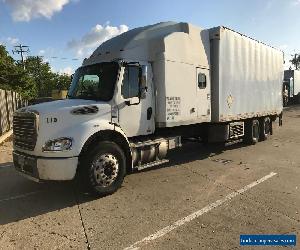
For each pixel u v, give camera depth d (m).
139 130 7.52
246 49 11.66
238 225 5.00
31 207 5.99
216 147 12.20
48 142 5.98
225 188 6.89
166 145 8.26
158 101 7.94
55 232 4.89
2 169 9.11
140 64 7.55
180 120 8.46
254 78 12.34
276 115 14.80
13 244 4.53
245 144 12.64
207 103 9.62
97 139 6.64
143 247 4.36
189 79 8.77
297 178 7.63
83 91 7.43
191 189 6.86
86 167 6.21
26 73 46.19
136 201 6.17
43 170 5.98
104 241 4.56
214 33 9.83
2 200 6.42
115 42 7.72
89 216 5.49
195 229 4.88
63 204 6.11
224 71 10.20
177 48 8.34
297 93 39.66
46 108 6.20
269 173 8.12
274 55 14.25
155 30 8.09
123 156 6.79
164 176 7.96
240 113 11.34
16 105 22.75
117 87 6.99
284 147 12.04
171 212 5.57
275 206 5.79
